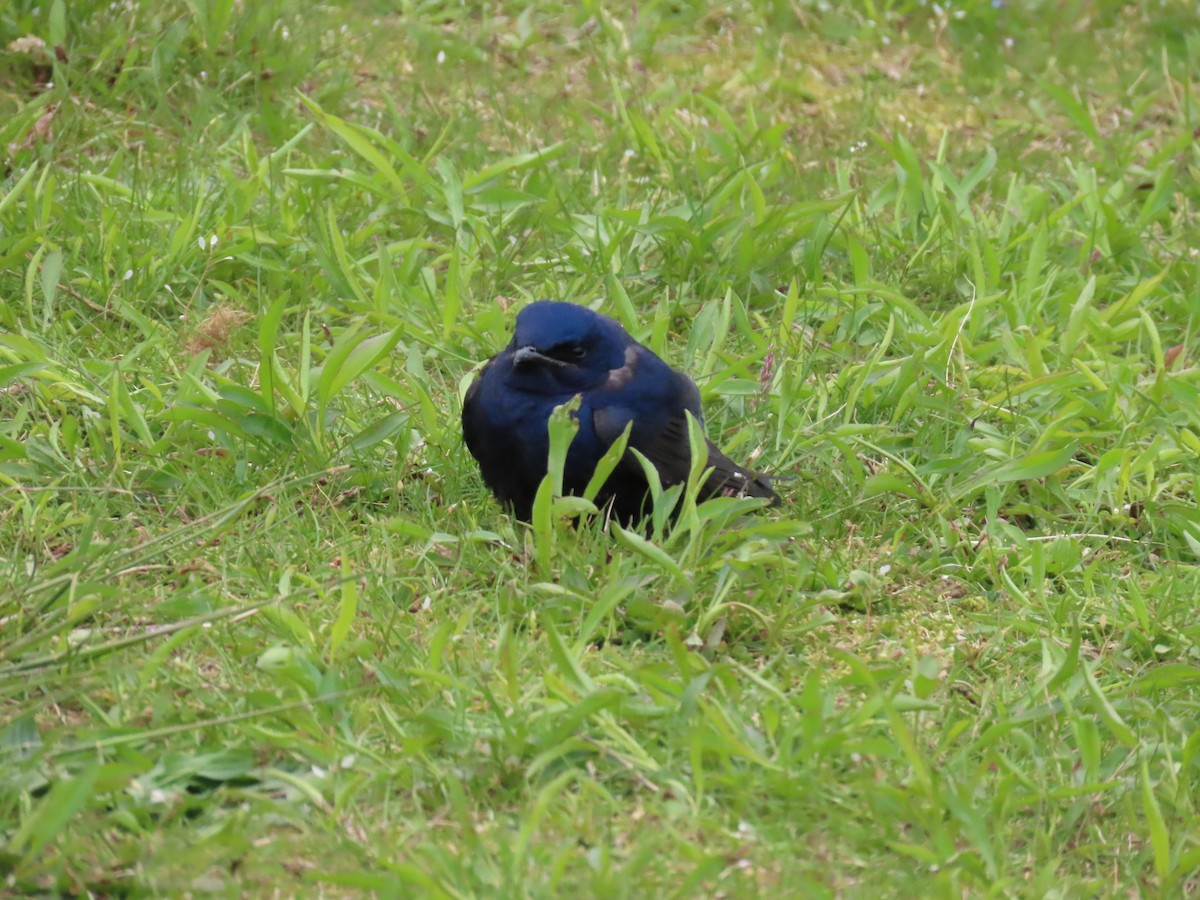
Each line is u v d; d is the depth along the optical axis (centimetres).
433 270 1266
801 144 1584
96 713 738
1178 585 959
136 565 840
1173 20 2017
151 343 1084
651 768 725
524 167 1378
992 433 1096
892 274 1325
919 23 1941
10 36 1504
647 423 953
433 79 1630
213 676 790
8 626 781
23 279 1186
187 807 688
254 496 902
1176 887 706
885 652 877
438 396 1119
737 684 782
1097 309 1337
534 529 878
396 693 769
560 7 1805
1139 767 770
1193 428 1136
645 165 1485
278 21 1600
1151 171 1544
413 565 912
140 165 1370
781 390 1106
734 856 689
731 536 905
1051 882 688
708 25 1858
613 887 645
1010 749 790
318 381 1021
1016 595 924
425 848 646
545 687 779
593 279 1273
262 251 1259
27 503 903
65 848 643
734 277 1291
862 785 713
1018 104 1772
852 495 1038
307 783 697
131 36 1515
